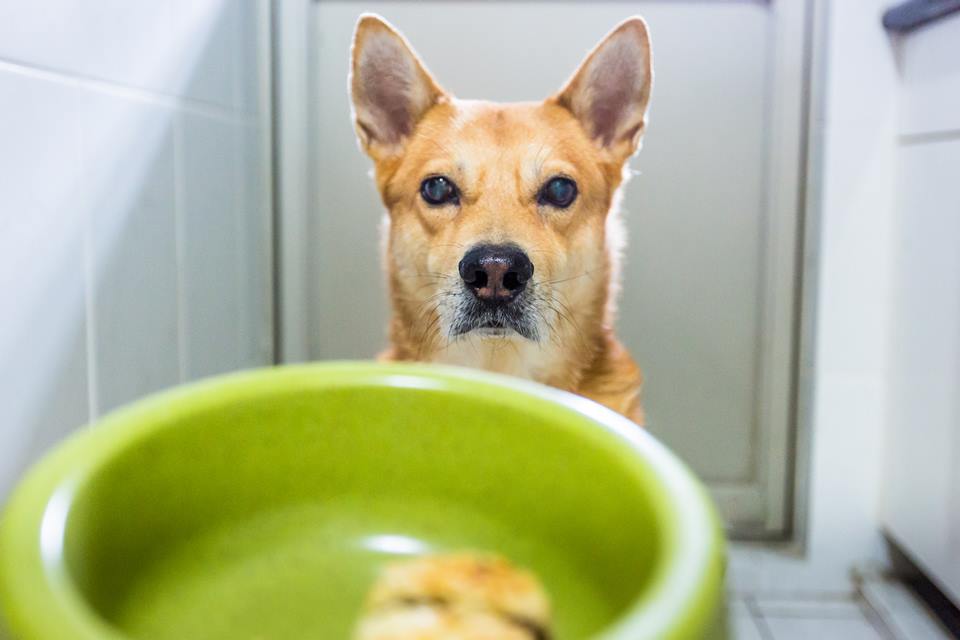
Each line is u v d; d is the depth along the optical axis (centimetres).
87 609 17
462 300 68
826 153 71
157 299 58
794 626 71
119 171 53
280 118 72
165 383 59
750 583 74
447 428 29
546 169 67
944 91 66
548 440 27
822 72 70
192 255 62
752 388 74
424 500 30
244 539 28
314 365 30
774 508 76
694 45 70
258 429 28
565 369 70
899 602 72
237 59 69
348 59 71
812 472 75
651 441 25
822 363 74
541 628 21
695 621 17
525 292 68
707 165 71
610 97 68
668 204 71
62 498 21
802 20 70
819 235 72
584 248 69
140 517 25
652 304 72
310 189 73
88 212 50
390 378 30
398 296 71
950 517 66
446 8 70
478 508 29
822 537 75
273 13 71
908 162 70
